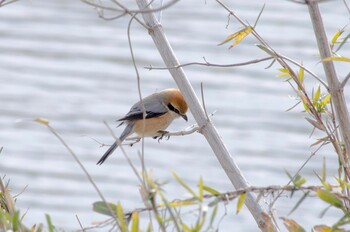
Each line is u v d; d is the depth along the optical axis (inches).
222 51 697.0
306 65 634.2
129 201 540.7
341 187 173.3
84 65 704.4
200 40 716.7
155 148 593.3
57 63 716.0
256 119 615.2
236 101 641.0
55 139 628.4
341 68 609.0
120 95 659.4
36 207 537.6
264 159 568.4
